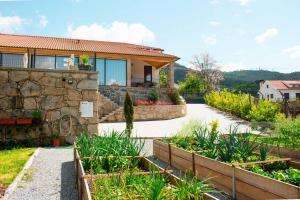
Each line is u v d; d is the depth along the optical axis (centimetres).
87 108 1216
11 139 1117
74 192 573
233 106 2572
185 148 795
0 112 1115
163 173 446
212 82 5659
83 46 2755
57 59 2528
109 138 685
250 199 488
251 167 571
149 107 2200
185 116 2438
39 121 1144
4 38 2625
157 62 3097
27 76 1153
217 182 574
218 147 677
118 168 561
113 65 2723
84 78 1223
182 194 355
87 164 572
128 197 380
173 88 2698
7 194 547
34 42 2606
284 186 427
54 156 928
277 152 806
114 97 2425
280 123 1001
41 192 571
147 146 1154
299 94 6016
